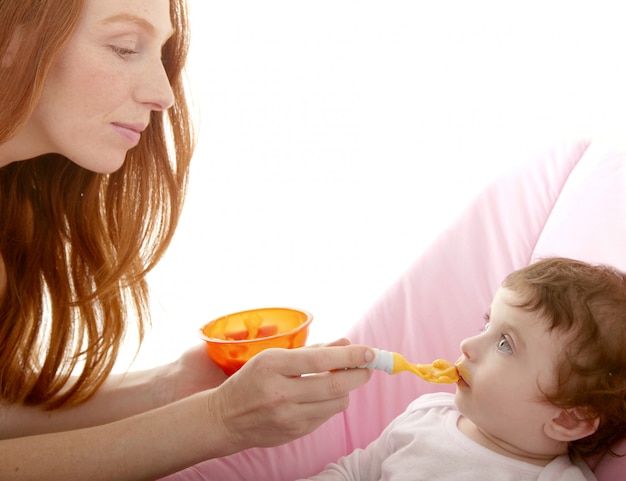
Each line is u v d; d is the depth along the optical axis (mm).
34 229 1160
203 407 938
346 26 2139
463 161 2176
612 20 1793
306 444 1214
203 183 2309
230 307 2297
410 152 2229
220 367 1227
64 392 1206
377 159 2264
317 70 2193
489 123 2098
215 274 2354
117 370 2057
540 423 956
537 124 1997
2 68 854
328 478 1101
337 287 2326
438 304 1339
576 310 936
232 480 1150
